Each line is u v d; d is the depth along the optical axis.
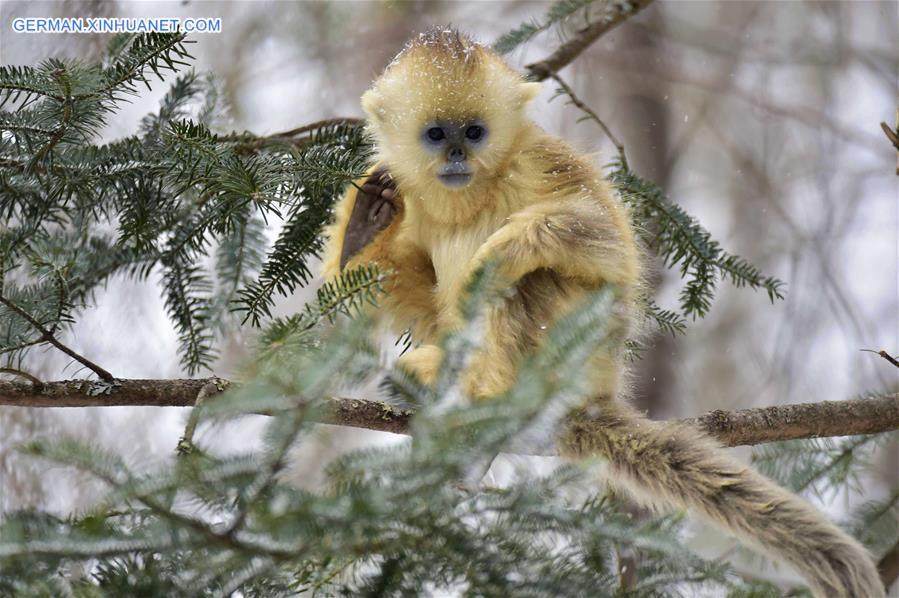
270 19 21.27
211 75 11.30
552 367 6.25
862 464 11.02
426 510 6.04
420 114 10.28
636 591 6.76
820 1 24.59
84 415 16.20
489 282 7.02
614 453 9.21
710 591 6.97
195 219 10.30
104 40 15.59
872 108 24.44
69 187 8.99
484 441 6.01
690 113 25.17
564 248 9.52
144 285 16.30
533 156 10.42
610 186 10.90
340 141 11.07
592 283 9.80
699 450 9.00
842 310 22.23
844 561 8.07
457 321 9.62
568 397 6.11
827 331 22.00
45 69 8.44
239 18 21.30
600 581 6.46
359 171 9.47
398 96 10.49
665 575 6.96
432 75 10.26
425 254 11.00
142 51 8.47
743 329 23.06
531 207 9.96
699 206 25.19
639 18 23.75
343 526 5.73
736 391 22.39
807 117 23.95
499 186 10.41
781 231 24.22
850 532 10.46
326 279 10.80
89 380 8.39
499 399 6.10
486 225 10.46
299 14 21.31
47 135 8.51
